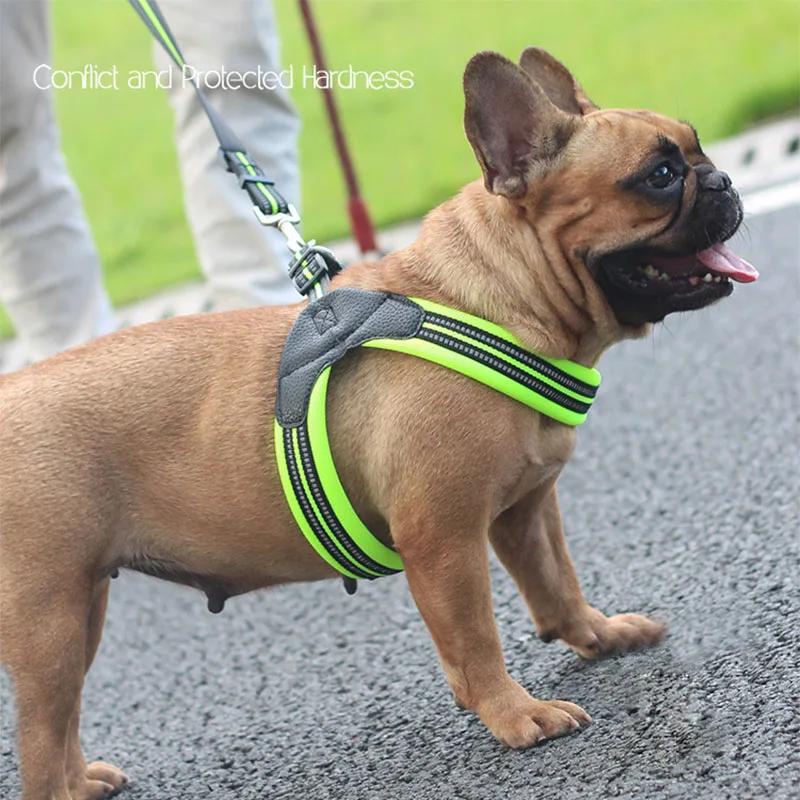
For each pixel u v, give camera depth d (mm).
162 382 4797
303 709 5488
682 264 4613
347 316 4656
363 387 4629
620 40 15781
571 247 4582
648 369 8414
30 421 4711
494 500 4590
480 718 4691
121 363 4836
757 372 7832
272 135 7664
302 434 4605
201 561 4879
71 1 21531
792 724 4215
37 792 4590
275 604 6578
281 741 5266
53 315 8539
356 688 5547
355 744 5059
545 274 4613
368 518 4734
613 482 6941
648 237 4516
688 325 8938
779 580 5316
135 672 6211
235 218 7824
